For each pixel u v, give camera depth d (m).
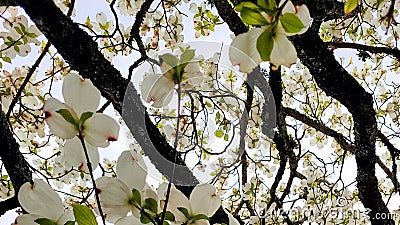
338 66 1.91
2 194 2.25
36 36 2.04
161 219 0.86
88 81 0.90
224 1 2.10
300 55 1.82
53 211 0.92
